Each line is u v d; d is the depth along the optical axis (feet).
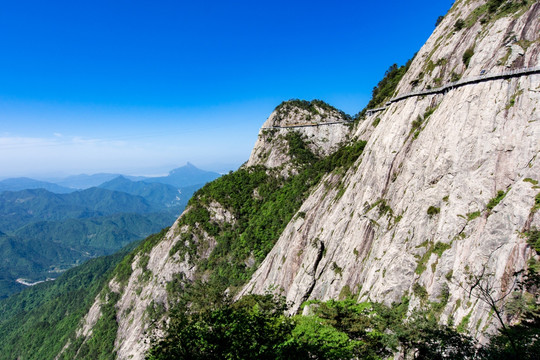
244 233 455.63
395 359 131.13
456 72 212.02
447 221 166.20
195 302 194.18
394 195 207.21
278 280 289.94
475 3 238.27
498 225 142.31
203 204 517.14
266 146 585.63
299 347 87.86
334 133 533.96
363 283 198.08
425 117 214.48
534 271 104.94
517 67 173.17
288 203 440.86
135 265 556.92
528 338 87.81
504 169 157.89
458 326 130.62
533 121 155.84
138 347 379.55
